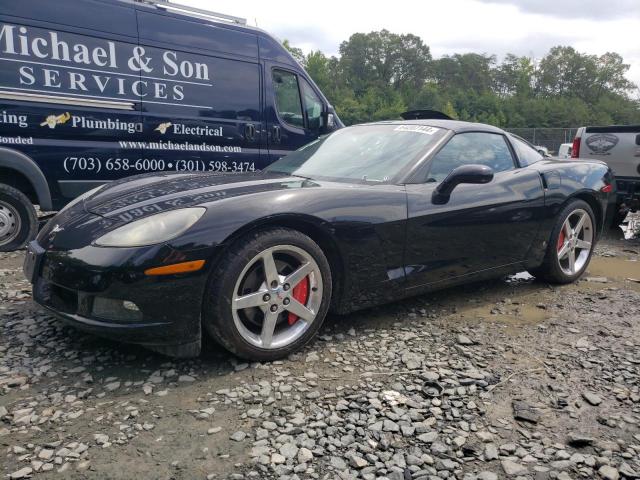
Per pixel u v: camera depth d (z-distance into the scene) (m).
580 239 4.54
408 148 3.57
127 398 2.37
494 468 1.97
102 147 5.58
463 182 3.28
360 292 3.10
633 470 1.98
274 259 2.79
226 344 2.63
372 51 122.88
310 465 1.95
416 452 2.04
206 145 6.35
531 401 2.45
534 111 100.31
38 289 2.77
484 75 128.88
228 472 1.90
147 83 5.79
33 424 2.15
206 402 2.35
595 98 119.69
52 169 5.32
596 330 3.37
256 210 2.66
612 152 7.00
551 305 3.86
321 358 2.83
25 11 4.97
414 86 123.50
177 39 5.95
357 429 2.17
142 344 2.52
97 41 5.39
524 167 4.08
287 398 2.40
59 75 5.21
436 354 2.92
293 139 7.21
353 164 3.56
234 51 6.46
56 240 2.71
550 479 1.92
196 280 2.50
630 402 2.46
